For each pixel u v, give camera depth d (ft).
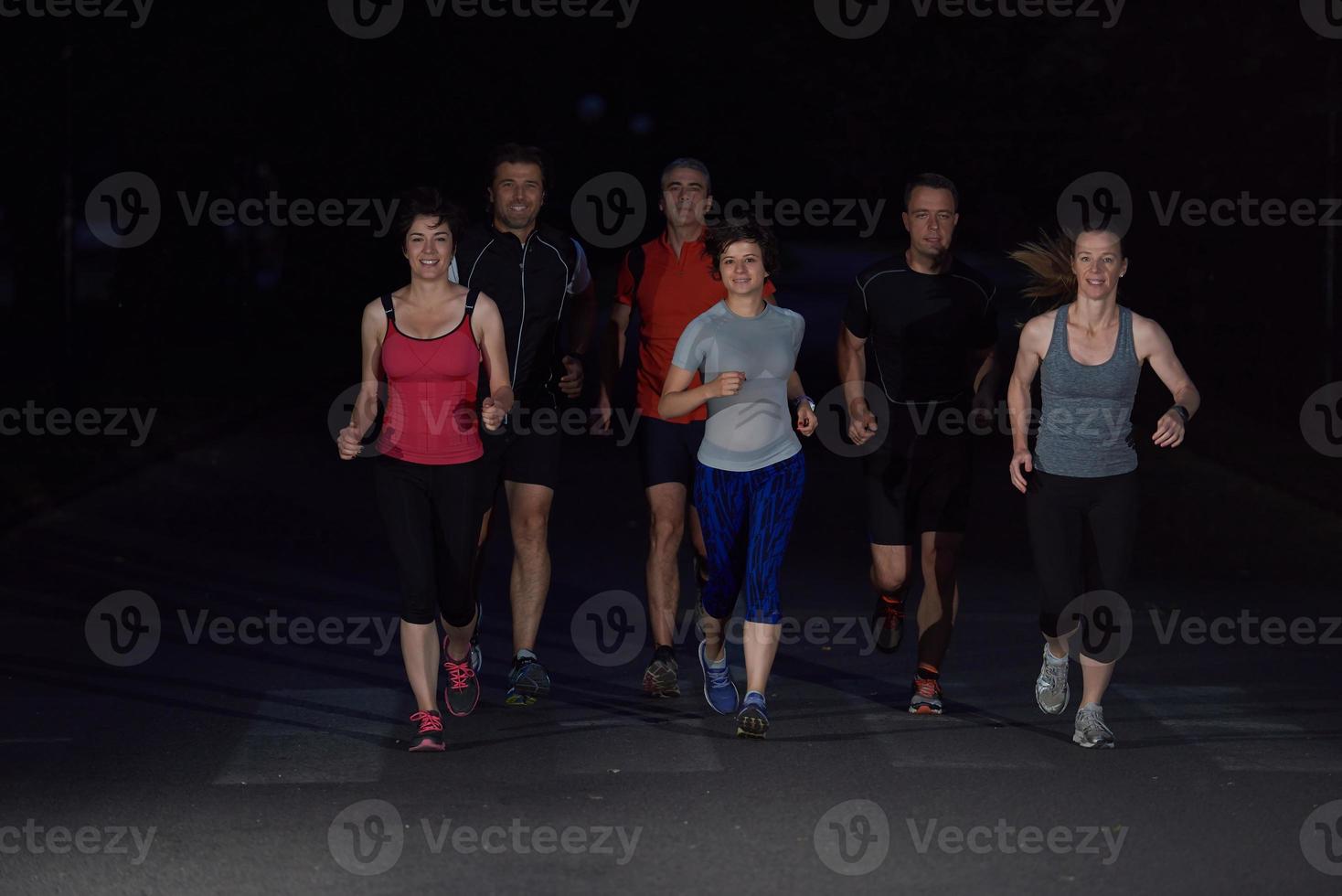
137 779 32.89
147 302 135.44
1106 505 35.22
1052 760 34.27
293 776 33.04
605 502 70.18
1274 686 40.91
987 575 55.52
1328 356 86.17
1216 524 66.28
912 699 38.45
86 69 114.32
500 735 36.32
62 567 56.13
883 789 32.12
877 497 39.11
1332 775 33.12
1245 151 101.50
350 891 26.40
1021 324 35.58
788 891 26.40
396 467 35.14
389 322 34.94
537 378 40.22
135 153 129.90
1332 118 87.15
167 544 60.34
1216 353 108.68
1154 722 37.45
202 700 39.45
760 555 35.96
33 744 35.50
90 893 26.35
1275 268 96.07
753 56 208.33
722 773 33.19
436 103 152.87
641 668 42.96
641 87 209.15
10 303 157.28
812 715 38.11
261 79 119.44
